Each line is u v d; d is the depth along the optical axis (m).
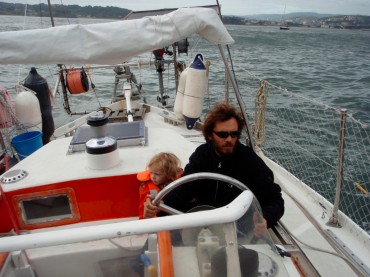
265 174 1.99
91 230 1.25
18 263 1.44
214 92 11.42
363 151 7.73
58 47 1.97
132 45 2.08
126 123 3.14
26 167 2.50
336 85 19.12
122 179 2.37
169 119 4.96
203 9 2.28
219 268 1.29
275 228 2.34
